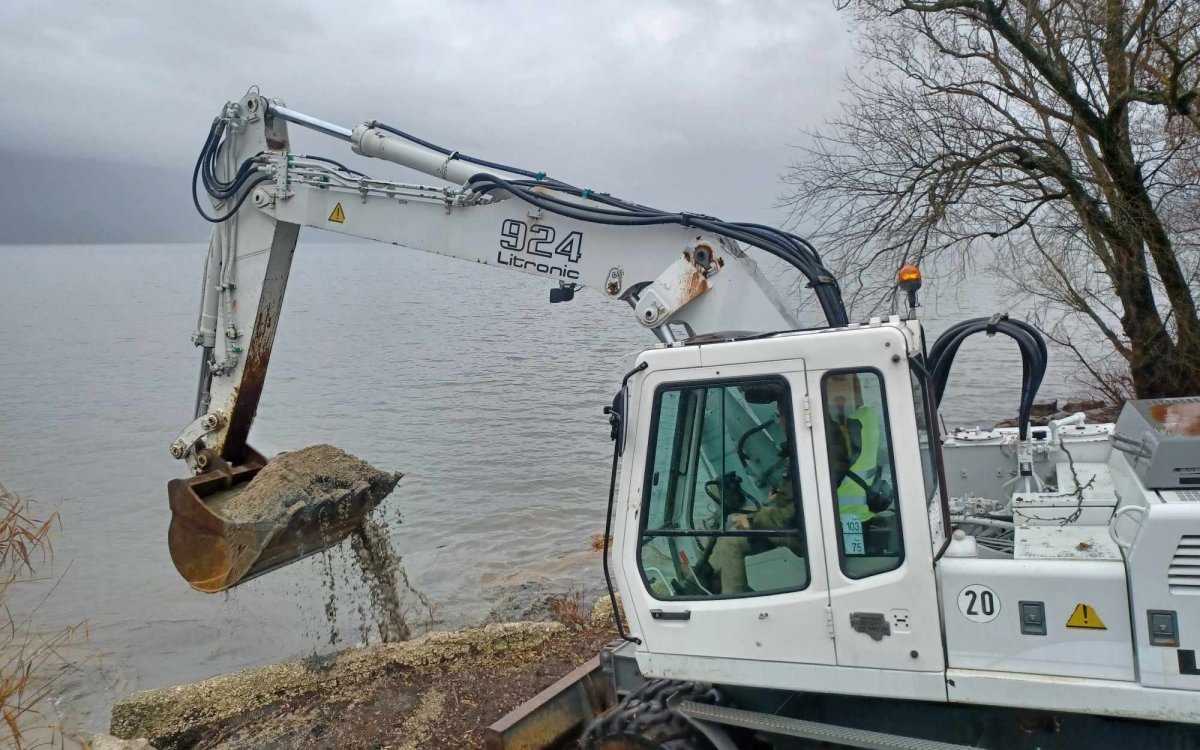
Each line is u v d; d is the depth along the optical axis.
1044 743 3.81
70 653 9.12
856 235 13.95
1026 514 4.11
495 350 31.89
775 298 5.33
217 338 6.91
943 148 13.48
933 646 3.72
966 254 13.77
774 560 4.02
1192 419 3.89
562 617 8.79
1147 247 13.48
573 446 17.58
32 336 39.78
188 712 6.68
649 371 4.17
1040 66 12.85
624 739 4.35
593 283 5.68
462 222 6.08
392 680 6.93
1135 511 3.58
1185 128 12.87
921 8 13.35
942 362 4.89
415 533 12.63
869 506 3.83
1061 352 20.83
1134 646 3.49
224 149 6.86
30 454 18.11
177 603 10.50
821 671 3.90
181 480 6.36
